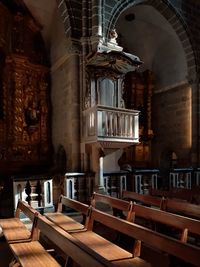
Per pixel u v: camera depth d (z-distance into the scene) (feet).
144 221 23.65
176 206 19.34
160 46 50.98
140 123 51.57
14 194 26.09
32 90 41.34
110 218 14.90
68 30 33.42
